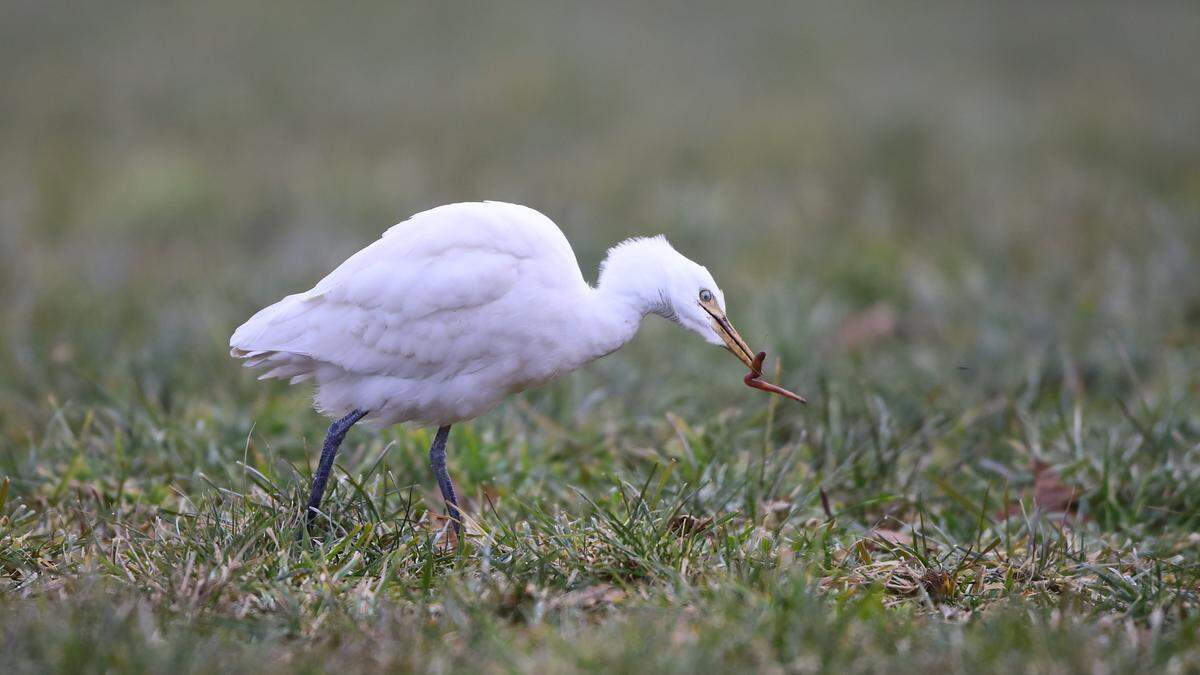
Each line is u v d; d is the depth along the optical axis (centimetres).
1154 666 628
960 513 957
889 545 845
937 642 651
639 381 1197
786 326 1305
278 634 671
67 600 691
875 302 1512
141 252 1855
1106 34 3606
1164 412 1086
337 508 842
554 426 1062
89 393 1149
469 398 848
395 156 2405
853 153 2361
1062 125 2566
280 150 2508
